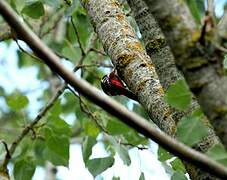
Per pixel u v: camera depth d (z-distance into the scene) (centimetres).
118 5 549
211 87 341
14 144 760
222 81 342
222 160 386
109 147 737
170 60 481
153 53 491
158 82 496
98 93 354
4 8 345
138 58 511
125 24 534
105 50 534
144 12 507
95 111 820
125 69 511
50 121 768
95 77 866
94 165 670
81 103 781
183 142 409
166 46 488
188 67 344
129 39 522
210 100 341
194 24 347
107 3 547
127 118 353
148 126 354
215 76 342
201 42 343
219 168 346
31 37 350
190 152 350
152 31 498
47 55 352
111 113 354
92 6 551
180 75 473
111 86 528
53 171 1112
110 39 527
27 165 734
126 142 738
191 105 451
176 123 464
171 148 352
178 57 346
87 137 704
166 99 411
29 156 774
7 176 697
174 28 346
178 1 349
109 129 668
